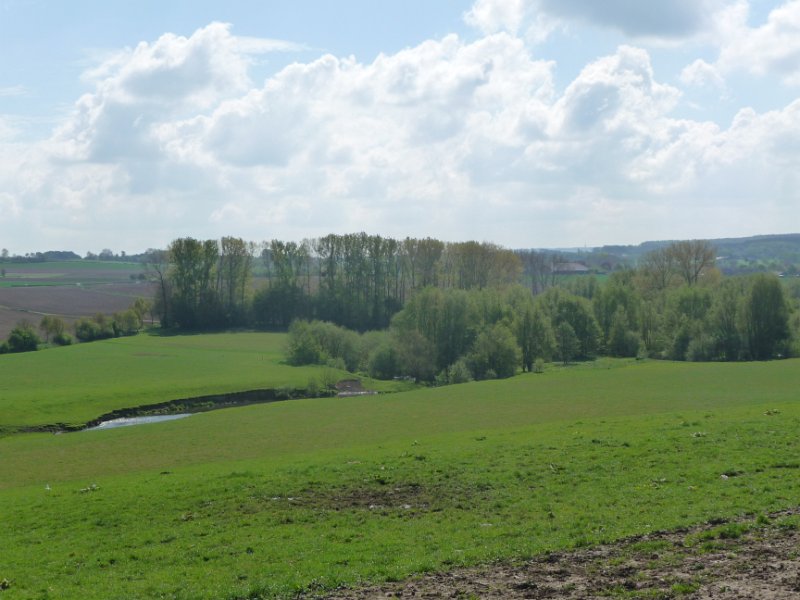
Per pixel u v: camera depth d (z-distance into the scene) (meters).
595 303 141.00
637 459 32.78
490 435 45.06
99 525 29.62
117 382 106.25
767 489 26.38
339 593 19.50
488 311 128.38
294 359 127.06
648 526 23.17
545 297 137.38
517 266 185.12
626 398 72.44
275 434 61.22
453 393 83.31
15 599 21.42
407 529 25.77
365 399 82.19
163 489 34.19
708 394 72.12
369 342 129.38
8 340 145.12
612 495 27.78
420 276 175.50
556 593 18.02
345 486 32.47
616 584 18.25
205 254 173.12
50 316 155.88
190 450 56.03
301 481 33.56
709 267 165.50
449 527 25.61
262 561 23.36
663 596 17.14
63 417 84.25
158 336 161.75
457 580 19.70
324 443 55.94
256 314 174.12
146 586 21.50
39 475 49.53
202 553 24.80
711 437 35.50
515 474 32.22
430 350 117.25
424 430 59.41
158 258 176.50
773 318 117.50
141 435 63.66
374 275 174.00
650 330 134.88
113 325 163.88
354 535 25.58
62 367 121.06
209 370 119.31
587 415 62.84
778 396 67.62
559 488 29.47
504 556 21.52
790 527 21.78
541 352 122.12
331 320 169.12
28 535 28.89
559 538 22.86
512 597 18.03
